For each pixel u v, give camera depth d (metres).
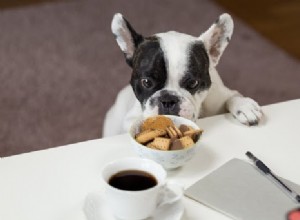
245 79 2.47
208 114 1.27
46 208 0.86
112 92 2.34
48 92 2.33
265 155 1.03
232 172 0.95
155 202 0.80
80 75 2.48
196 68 1.08
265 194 0.89
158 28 2.93
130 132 0.98
